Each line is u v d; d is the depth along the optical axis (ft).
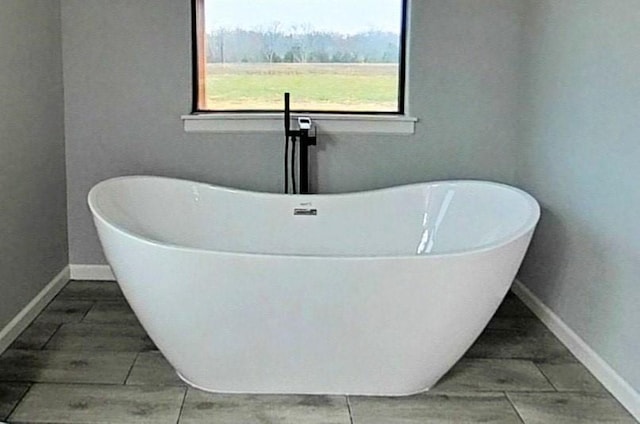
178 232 11.02
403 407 8.18
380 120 11.94
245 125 11.96
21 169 10.07
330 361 8.19
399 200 11.18
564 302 10.06
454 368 9.19
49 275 11.37
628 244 8.20
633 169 8.09
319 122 11.94
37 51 10.64
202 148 12.05
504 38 11.84
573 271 9.76
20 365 9.03
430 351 8.16
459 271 7.71
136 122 11.94
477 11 11.75
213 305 7.82
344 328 7.91
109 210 9.86
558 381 8.86
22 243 10.16
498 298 8.32
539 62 11.10
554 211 10.47
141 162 12.08
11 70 9.64
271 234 11.16
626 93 8.27
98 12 11.60
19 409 7.91
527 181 11.65
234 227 11.16
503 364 9.33
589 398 8.42
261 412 8.01
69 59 11.73
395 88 12.20
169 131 11.99
